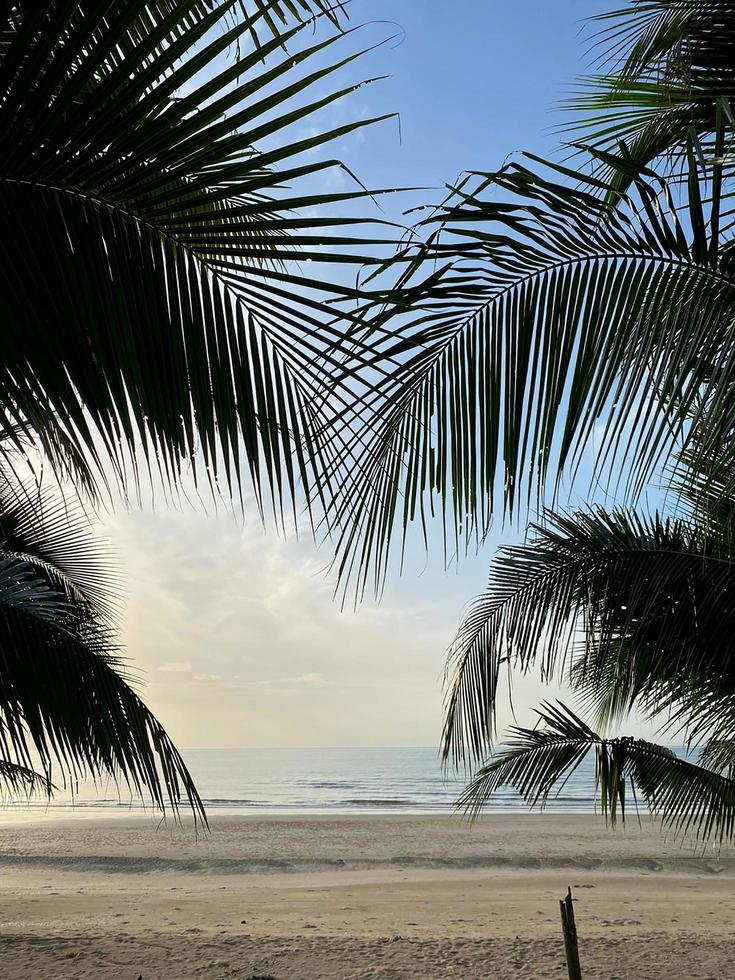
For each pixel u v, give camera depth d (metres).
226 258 1.28
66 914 12.30
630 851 22.83
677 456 1.90
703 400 1.63
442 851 23.27
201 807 4.61
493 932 10.73
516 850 23.39
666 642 4.32
